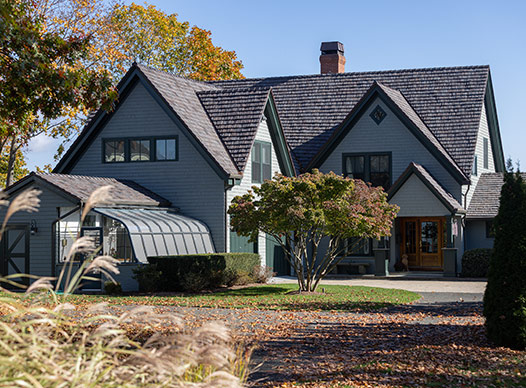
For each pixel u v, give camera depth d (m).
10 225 28.34
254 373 11.39
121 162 33.72
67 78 18.91
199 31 56.66
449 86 40.22
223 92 35.75
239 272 28.44
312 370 11.68
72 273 27.36
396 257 36.50
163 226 28.83
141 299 22.97
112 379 5.61
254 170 33.78
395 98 37.47
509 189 14.21
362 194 25.02
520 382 10.91
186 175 32.34
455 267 33.53
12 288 28.17
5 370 5.04
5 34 17.73
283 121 41.12
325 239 36.56
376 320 18.02
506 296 13.80
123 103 33.75
